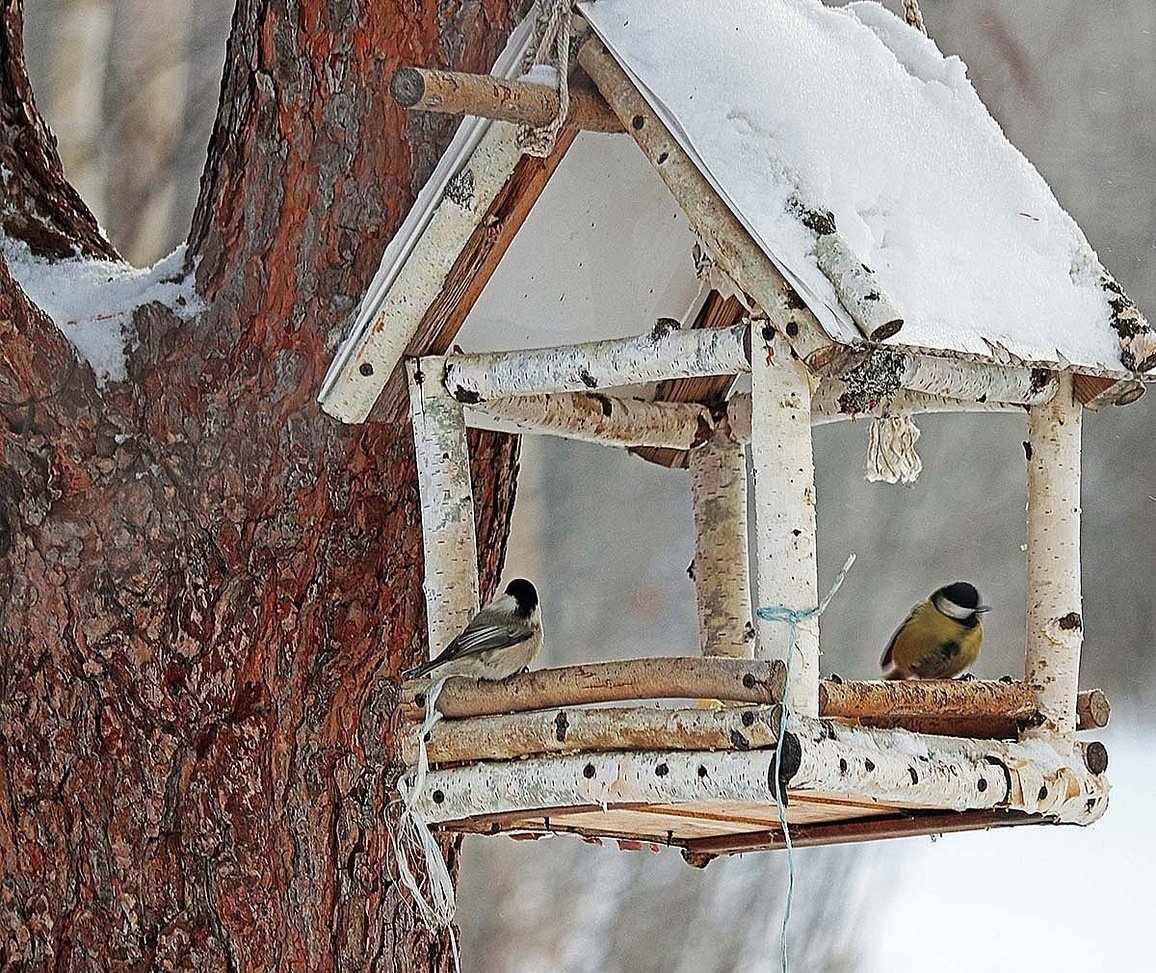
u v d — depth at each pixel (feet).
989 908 52.54
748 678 17.48
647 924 53.83
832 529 65.62
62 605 21.72
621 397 24.32
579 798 18.40
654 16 19.44
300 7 22.45
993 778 19.31
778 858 54.08
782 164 18.43
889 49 22.26
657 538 70.79
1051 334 20.12
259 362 22.24
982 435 68.23
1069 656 20.90
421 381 21.06
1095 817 20.61
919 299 18.53
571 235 22.06
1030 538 21.40
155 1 55.31
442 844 24.09
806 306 17.57
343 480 22.45
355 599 22.76
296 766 22.49
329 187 22.35
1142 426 76.84
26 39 52.16
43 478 21.25
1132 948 48.03
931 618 23.80
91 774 21.90
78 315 22.24
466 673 19.29
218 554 22.07
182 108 55.47
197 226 23.06
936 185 20.31
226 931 21.97
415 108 17.66
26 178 23.90
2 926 21.95
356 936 22.82
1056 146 69.31
